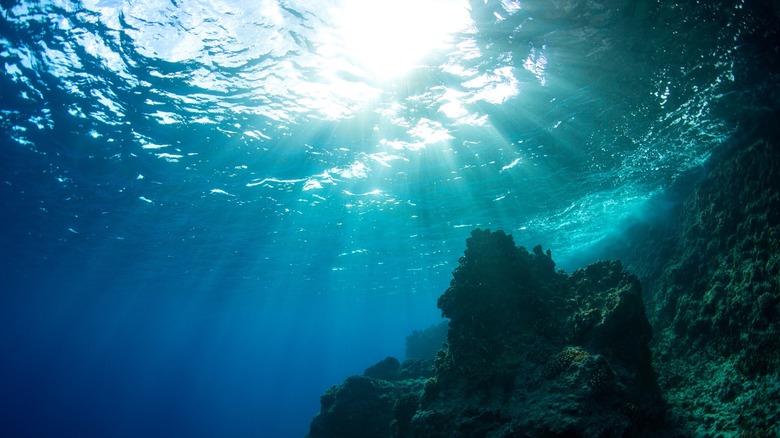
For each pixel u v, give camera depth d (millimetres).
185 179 16797
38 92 11109
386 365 16859
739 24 7738
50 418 101438
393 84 10555
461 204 19953
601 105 11055
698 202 13930
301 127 12742
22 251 30125
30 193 18656
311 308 71750
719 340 9852
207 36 9148
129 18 8648
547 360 8148
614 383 6684
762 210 10336
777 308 8492
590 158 14422
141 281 41344
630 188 17438
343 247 29391
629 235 22125
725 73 9219
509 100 11039
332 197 19031
